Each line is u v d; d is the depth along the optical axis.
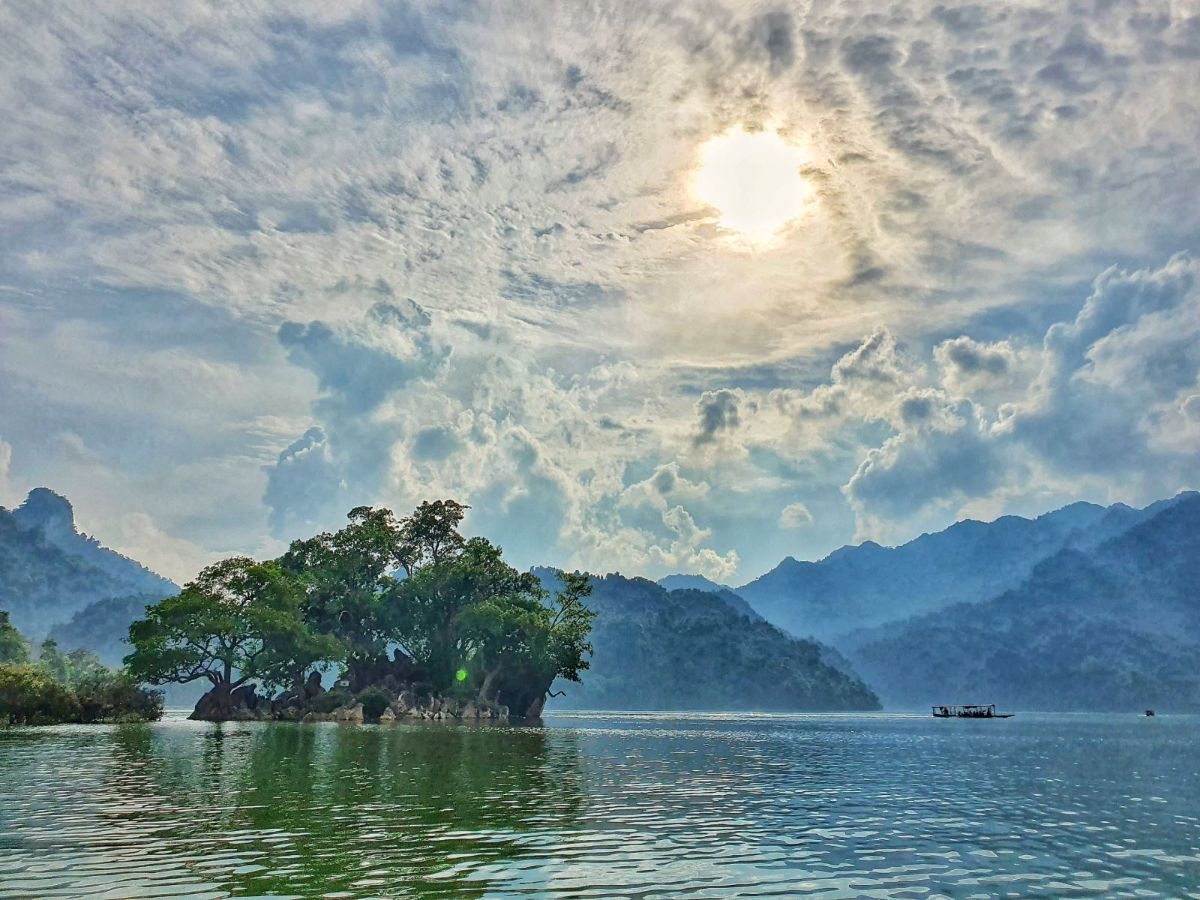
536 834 24.67
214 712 114.12
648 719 181.00
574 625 150.25
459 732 86.56
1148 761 60.91
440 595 139.50
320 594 132.50
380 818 27.06
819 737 98.88
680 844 23.66
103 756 49.84
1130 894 19.06
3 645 148.12
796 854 22.66
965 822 29.14
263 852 21.58
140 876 19.05
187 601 112.19
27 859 20.67
